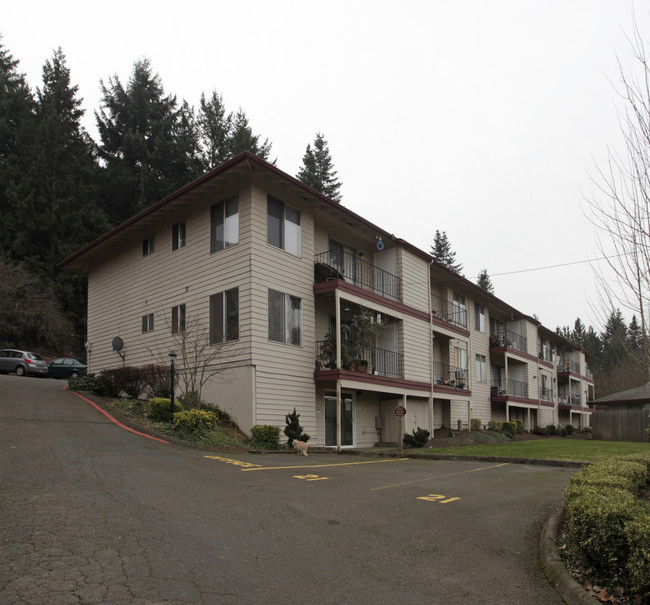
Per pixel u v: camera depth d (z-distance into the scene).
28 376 28.94
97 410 16.30
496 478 10.98
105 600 4.14
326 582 4.80
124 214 40.81
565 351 49.75
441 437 23.73
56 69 42.34
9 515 6.03
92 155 41.25
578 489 6.10
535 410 39.62
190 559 5.11
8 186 34.78
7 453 9.39
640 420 28.91
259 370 15.94
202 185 17.44
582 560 5.02
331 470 11.40
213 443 13.77
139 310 21.14
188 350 17.92
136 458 10.24
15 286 32.28
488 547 6.09
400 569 5.27
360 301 19.03
